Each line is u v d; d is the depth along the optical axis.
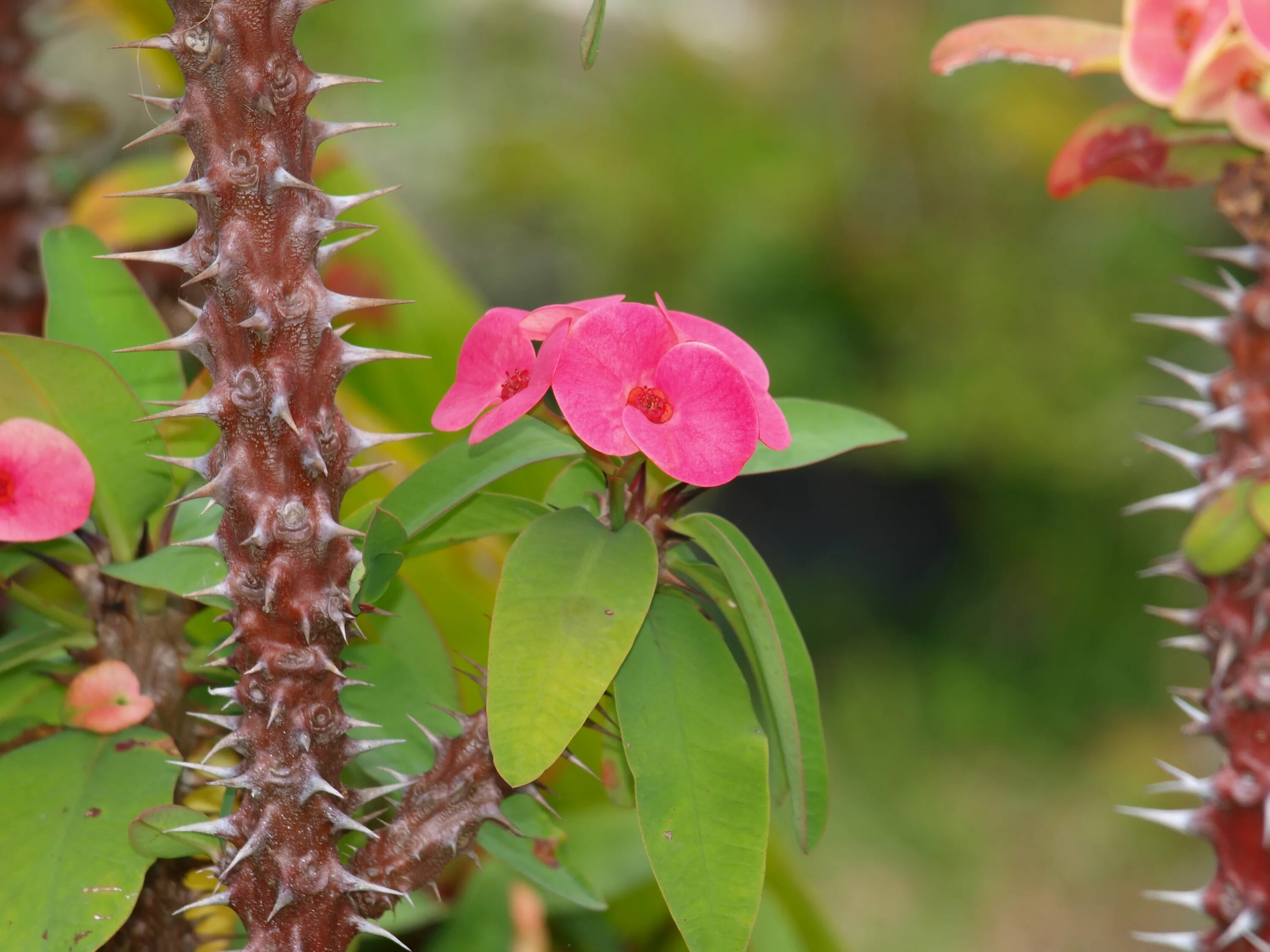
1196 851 3.08
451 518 0.85
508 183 3.43
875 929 2.83
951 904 2.95
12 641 0.87
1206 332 0.89
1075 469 3.41
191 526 0.88
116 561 0.87
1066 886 3.02
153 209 1.00
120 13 1.04
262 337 0.79
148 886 0.87
